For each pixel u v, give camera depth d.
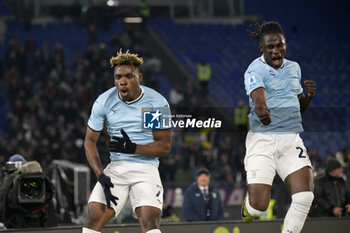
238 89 24.34
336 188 7.88
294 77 5.23
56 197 8.12
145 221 4.86
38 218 6.32
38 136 16.30
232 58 25.72
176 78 24.36
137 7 25.77
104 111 5.12
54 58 20.81
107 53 21.81
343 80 24.73
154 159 5.15
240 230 6.27
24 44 23.53
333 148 17.59
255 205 5.06
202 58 25.56
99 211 4.93
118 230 5.99
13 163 6.64
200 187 8.34
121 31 25.33
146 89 5.21
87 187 8.13
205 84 22.17
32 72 21.62
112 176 5.05
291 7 27.56
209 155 16.16
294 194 5.00
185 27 26.59
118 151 5.03
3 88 20.50
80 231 5.91
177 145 16.16
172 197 14.36
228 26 26.83
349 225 6.53
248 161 5.23
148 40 25.47
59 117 17.39
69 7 24.47
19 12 24.95
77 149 15.72
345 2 27.75
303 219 5.00
